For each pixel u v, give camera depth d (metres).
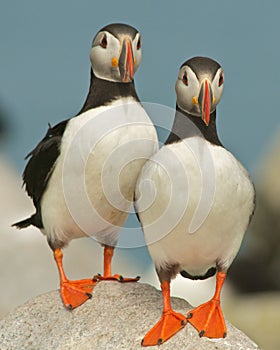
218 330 10.95
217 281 11.14
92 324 11.38
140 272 23.59
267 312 24.06
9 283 23.58
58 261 12.20
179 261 10.98
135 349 10.84
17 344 11.64
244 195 10.59
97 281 12.20
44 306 11.94
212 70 10.68
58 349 11.23
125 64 11.38
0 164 29.58
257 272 28.98
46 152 11.76
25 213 26.16
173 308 11.39
